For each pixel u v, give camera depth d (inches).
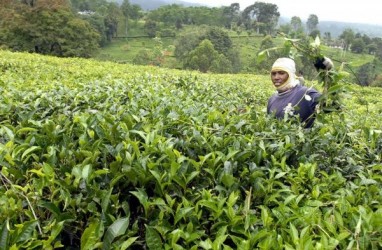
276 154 119.6
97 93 213.8
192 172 93.9
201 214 88.0
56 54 2229.3
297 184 104.0
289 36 138.3
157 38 4094.5
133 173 92.1
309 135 138.9
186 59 2896.2
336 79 135.0
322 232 75.6
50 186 87.4
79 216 84.3
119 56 3777.1
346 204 87.8
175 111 161.6
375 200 99.6
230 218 82.4
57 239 78.7
